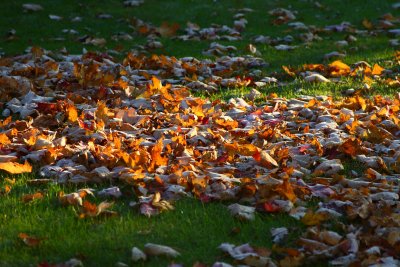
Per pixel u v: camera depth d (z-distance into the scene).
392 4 18.05
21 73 11.45
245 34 15.43
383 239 5.93
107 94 10.48
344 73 12.09
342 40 14.86
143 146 8.22
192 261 5.78
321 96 10.56
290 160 7.89
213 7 17.70
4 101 10.48
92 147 7.96
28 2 17.64
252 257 5.63
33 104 9.94
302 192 6.99
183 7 17.77
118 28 15.91
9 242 6.07
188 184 7.15
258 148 7.95
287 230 6.25
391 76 11.91
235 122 9.04
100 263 5.76
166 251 5.84
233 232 6.27
